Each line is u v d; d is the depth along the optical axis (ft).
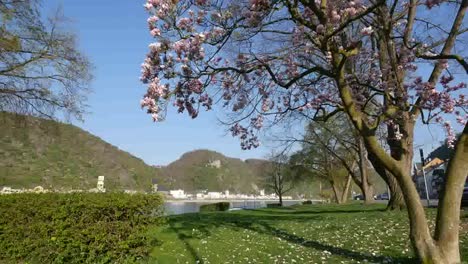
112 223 30.42
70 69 71.51
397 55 37.24
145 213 31.50
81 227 30.01
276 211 86.02
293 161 151.53
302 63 39.11
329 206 103.71
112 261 30.01
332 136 116.67
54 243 29.99
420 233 24.95
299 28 32.94
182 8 27.30
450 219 24.38
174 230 43.60
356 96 39.63
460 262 24.23
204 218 59.77
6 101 67.72
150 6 26.27
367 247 32.22
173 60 27.76
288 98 43.21
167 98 27.86
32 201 30.81
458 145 24.90
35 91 69.77
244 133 40.45
